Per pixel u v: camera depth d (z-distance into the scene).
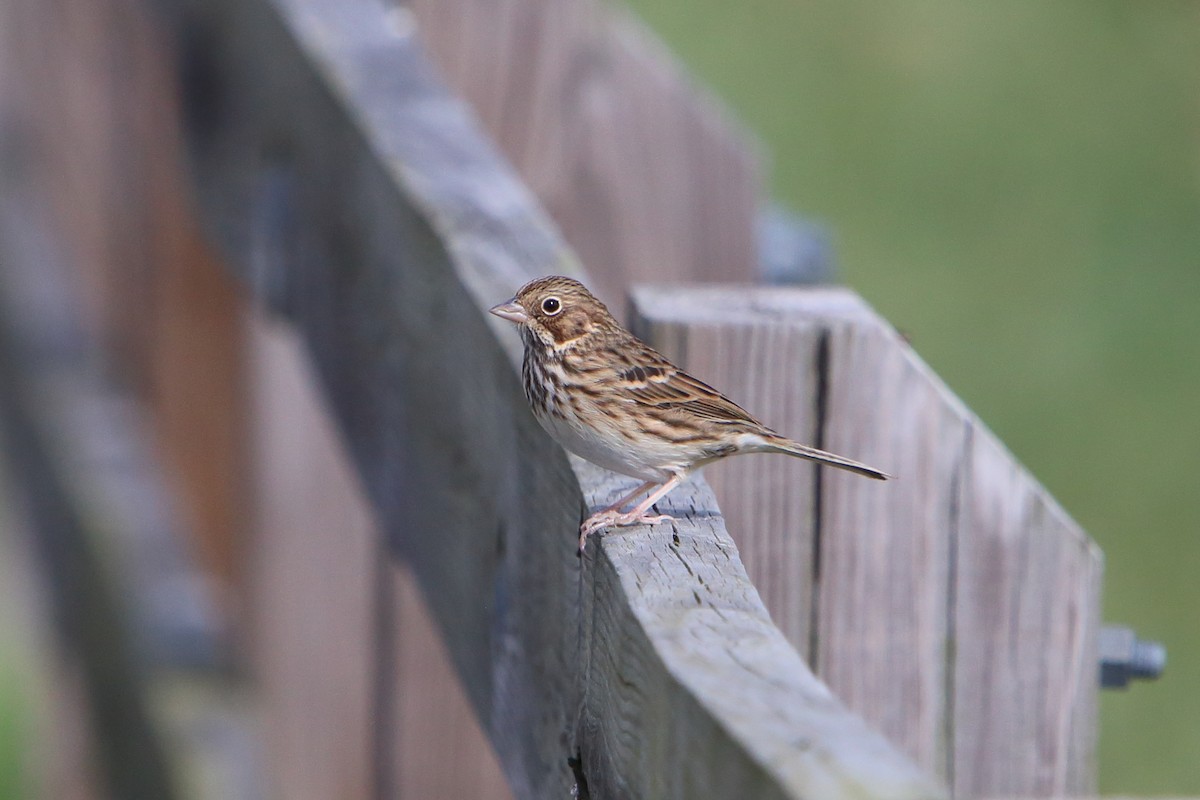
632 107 9.85
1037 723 6.29
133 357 13.34
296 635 10.06
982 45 26.50
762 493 6.35
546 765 5.52
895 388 6.23
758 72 25.12
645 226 9.98
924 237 21.33
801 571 6.34
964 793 6.32
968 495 6.24
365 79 8.27
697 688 3.49
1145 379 19.30
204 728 10.46
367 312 7.93
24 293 15.89
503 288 6.49
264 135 9.52
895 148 23.33
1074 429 18.53
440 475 6.98
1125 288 20.67
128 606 11.55
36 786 15.43
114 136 13.62
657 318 6.32
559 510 5.44
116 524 12.27
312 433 9.83
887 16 27.48
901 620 6.31
